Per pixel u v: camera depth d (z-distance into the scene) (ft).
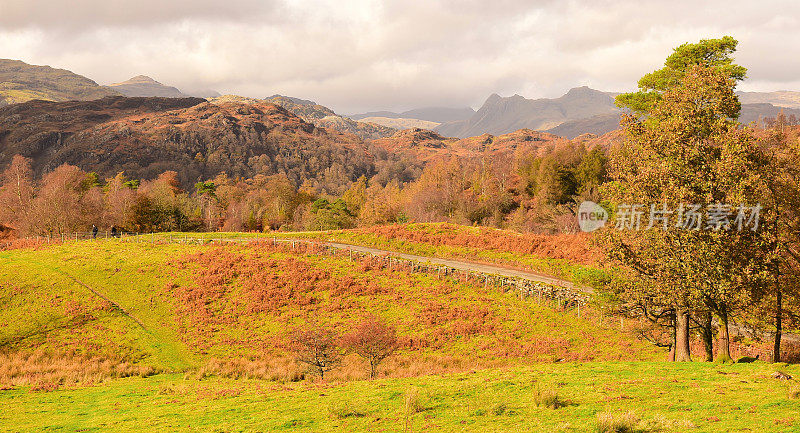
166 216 351.25
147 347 140.87
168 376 120.88
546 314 157.89
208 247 228.84
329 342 115.65
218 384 105.40
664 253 85.56
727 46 144.77
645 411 52.37
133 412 74.95
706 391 59.41
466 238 242.78
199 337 148.46
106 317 158.20
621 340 137.18
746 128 80.07
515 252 223.10
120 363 130.62
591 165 368.07
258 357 135.74
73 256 215.72
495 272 198.70
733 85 84.69
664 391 61.11
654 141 87.92
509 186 457.68
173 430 61.11
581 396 61.36
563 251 214.90
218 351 139.95
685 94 86.89
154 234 270.26
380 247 243.60
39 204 302.86
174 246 233.35
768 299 89.71
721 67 140.05
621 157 93.97
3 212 342.03
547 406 57.72
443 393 67.41
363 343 108.88
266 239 244.42
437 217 400.26
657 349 130.00
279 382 110.32
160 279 189.98
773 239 81.92
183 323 157.58
